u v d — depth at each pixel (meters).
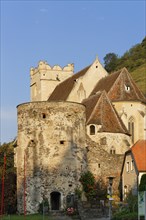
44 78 108.44
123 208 53.91
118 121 76.50
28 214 62.34
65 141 64.44
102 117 75.44
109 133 74.25
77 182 64.38
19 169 66.00
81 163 65.50
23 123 65.94
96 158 68.38
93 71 92.06
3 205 68.56
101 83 89.81
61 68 109.88
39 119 64.69
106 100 77.69
